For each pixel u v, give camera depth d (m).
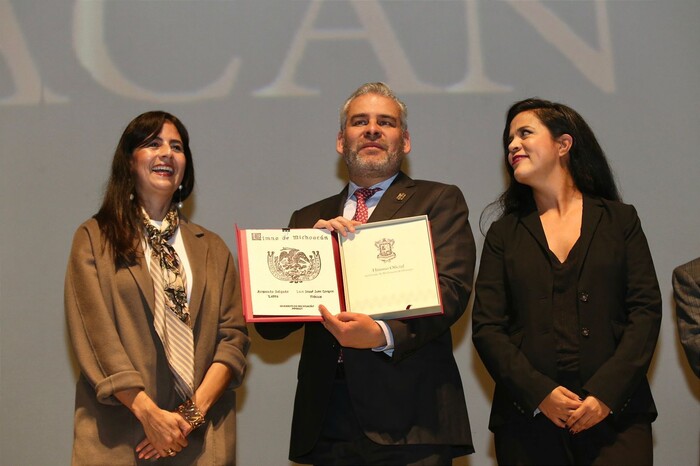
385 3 4.09
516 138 3.13
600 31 4.09
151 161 3.06
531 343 2.79
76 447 2.77
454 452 2.96
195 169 4.00
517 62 4.07
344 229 2.90
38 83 4.04
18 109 4.03
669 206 3.98
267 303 2.84
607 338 2.74
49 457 3.86
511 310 2.93
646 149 4.01
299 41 4.08
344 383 2.90
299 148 4.02
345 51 4.08
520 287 2.88
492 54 4.07
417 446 2.82
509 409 2.80
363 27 4.08
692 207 3.98
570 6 4.07
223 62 4.07
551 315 2.80
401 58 4.07
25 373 3.90
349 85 4.06
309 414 2.91
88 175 3.99
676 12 4.06
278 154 4.02
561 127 3.10
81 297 2.83
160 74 4.05
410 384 2.85
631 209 2.96
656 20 4.06
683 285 2.98
